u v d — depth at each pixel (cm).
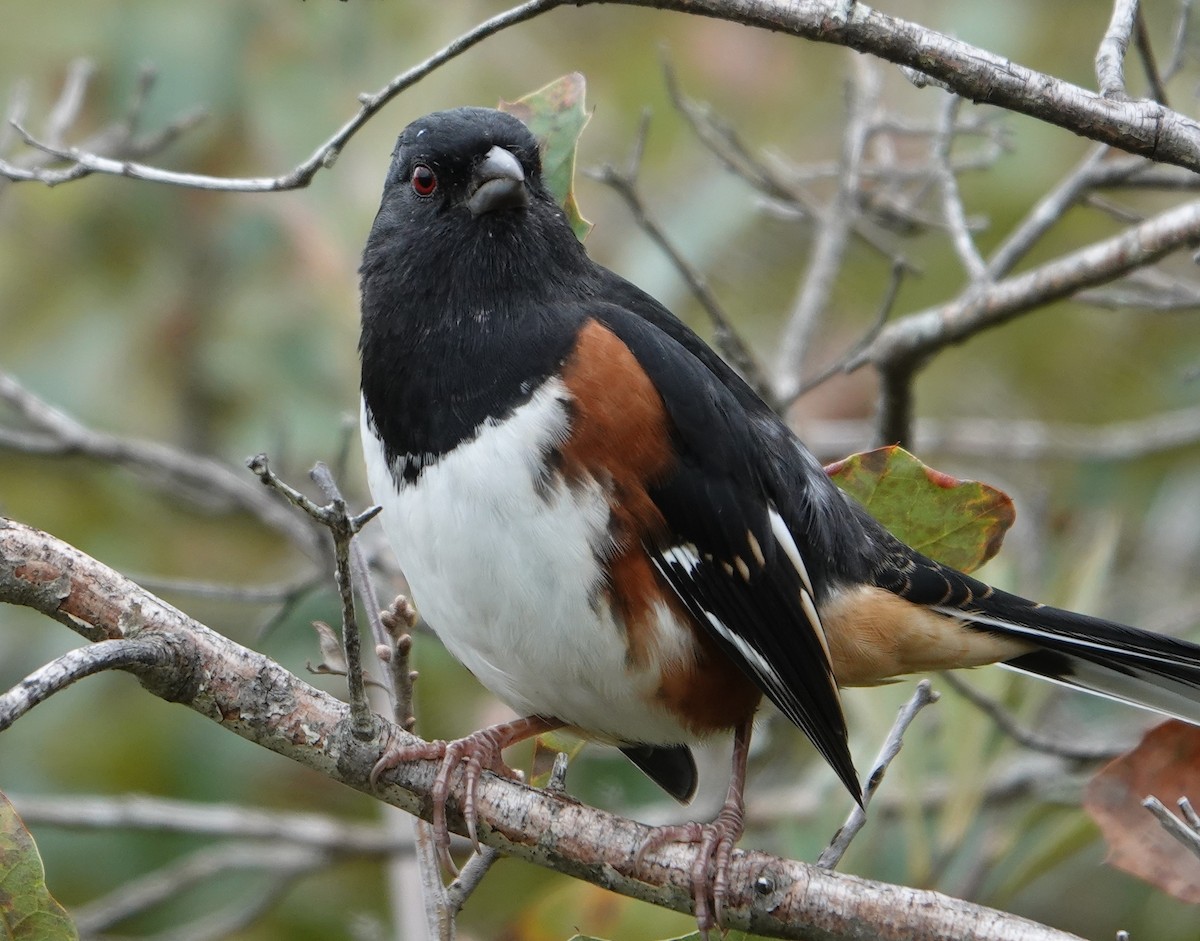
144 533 1131
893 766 878
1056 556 1093
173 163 1156
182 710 1065
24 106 941
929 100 1245
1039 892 1012
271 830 925
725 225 1158
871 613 719
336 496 532
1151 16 1175
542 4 578
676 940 593
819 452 1108
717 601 666
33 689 512
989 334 1206
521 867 1011
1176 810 669
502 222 672
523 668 670
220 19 1164
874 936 557
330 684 1060
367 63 1144
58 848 1041
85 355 1148
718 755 1049
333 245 1114
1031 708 912
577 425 641
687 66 1232
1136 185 889
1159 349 1184
